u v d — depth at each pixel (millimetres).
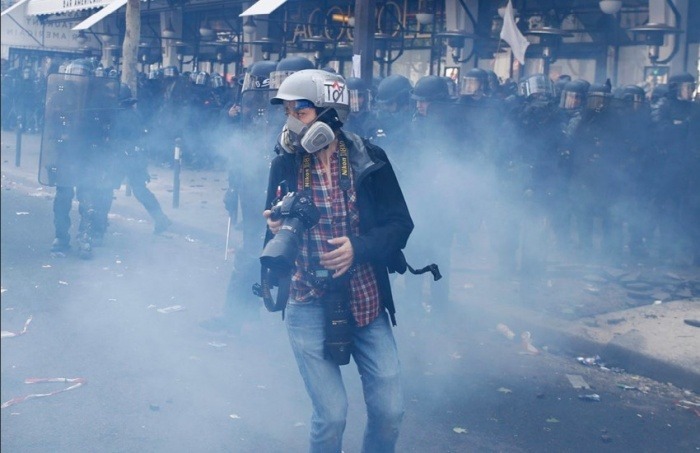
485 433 4879
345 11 20312
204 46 26016
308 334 3375
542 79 7742
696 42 15211
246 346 6277
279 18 22203
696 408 5422
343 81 3332
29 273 8305
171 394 5262
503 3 17500
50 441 4480
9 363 5691
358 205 3326
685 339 6398
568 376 5934
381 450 3482
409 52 19516
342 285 3324
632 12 15852
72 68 9023
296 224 3189
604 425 5098
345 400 3387
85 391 5242
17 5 23672
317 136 3201
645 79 15836
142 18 28172
